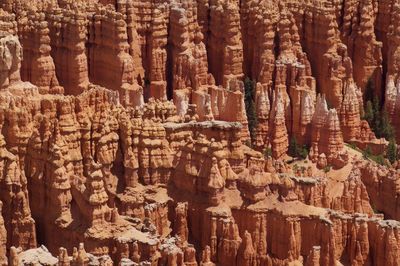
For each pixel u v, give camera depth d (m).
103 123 84.12
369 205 89.44
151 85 99.19
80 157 83.12
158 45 98.94
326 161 96.50
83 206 79.31
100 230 77.94
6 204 80.81
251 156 89.44
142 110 87.44
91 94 84.56
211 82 100.75
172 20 99.31
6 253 80.50
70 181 80.81
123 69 95.38
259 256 82.75
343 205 88.94
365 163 95.12
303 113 98.62
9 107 82.44
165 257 78.25
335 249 82.69
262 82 100.81
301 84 100.06
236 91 96.62
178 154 85.12
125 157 84.31
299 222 82.38
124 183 84.56
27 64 93.75
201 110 95.88
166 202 84.00
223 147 85.19
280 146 98.12
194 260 80.69
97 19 96.31
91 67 97.44
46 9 95.38
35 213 82.25
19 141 82.00
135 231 78.94
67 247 79.62
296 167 94.62
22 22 92.94
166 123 86.94
